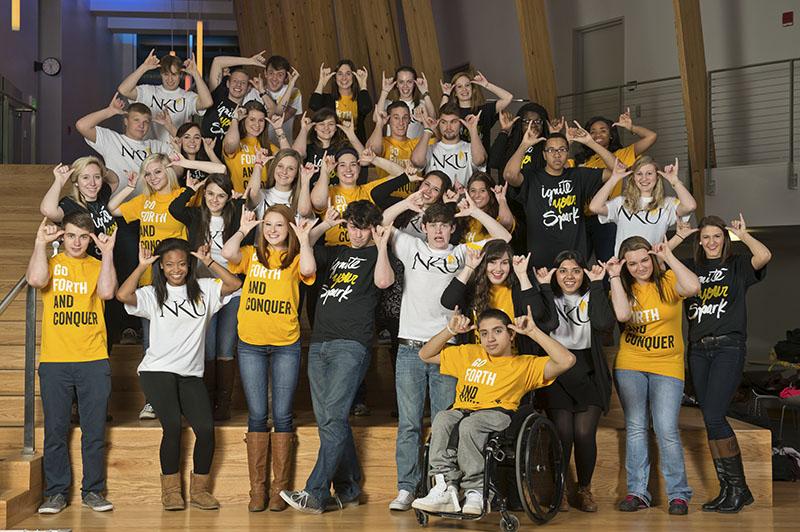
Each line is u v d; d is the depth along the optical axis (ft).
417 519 17.24
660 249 18.22
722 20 32.91
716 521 17.57
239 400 21.42
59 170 19.33
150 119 22.65
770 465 19.12
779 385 31.65
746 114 32.22
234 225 19.77
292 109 26.58
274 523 17.01
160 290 18.12
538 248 20.86
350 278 18.21
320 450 17.87
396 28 37.17
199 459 18.21
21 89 45.88
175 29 63.41
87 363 17.93
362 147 23.36
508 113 23.45
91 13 58.90
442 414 16.97
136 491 18.63
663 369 18.45
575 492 18.76
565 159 20.88
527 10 31.17
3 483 17.49
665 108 34.55
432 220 18.37
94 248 19.98
